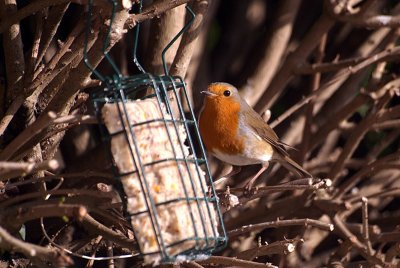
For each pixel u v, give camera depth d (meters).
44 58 10.13
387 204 13.76
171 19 10.20
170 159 7.41
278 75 12.11
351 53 14.02
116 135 7.32
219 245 7.98
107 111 7.37
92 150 10.19
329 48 14.35
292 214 11.84
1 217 7.00
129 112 7.39
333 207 11.10
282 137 13.03
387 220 12.83
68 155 11.12
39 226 9.16
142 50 12.64
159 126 7.55
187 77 12.08
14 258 8.62
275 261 11.59
